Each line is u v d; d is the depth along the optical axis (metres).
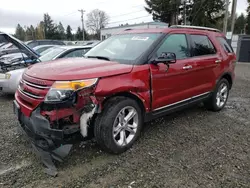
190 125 4.19
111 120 2.86
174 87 3.71
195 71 4.06
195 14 34.69
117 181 2.53
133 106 3.13
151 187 2.44
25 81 2.90
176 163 2.90
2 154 3.00
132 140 3.23
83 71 2.73
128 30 4.24
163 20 39.31
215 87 4.73
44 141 2.70
